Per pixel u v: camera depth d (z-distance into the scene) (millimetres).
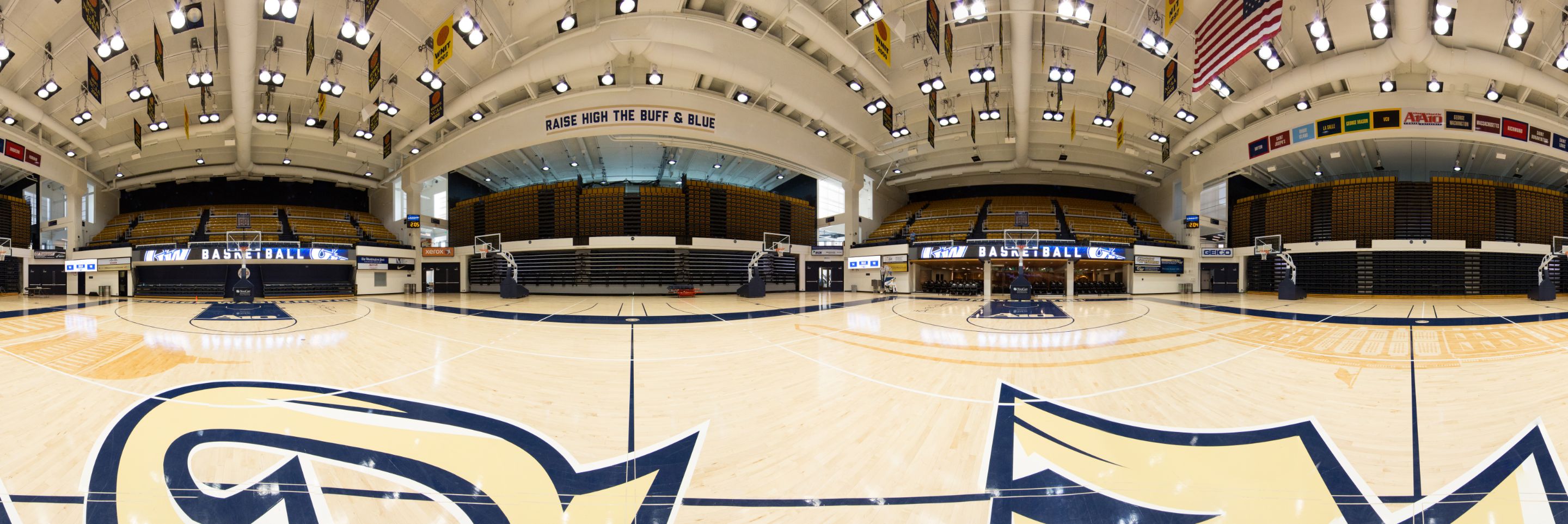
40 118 14008
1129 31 11352
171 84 13781
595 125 15344
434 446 3240
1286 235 20328
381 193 24438
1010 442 3303
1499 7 10305
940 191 26969
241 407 4047
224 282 19797
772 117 17203
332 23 11336
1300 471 2865
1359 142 16922
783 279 22719
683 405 4129
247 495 2576
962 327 9422
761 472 2842
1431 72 12414
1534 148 14766
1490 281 18688
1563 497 2572
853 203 21969
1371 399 4254
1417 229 18469
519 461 2996
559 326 9625
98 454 3098
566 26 10664
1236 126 17516
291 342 7449
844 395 4453
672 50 12281
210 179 22859
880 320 10711
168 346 7020
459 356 6320
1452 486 2670
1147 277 19688
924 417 3805
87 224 21906
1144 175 22828
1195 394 4457
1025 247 18578
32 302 16000
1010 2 10766
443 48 10383
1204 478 2795
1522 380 4914
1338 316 11336
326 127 17297
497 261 21141
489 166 22156
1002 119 17656
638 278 19797
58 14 10312
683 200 20422
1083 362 5961
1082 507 2469
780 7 10781
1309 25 10281
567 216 20234
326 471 2852
